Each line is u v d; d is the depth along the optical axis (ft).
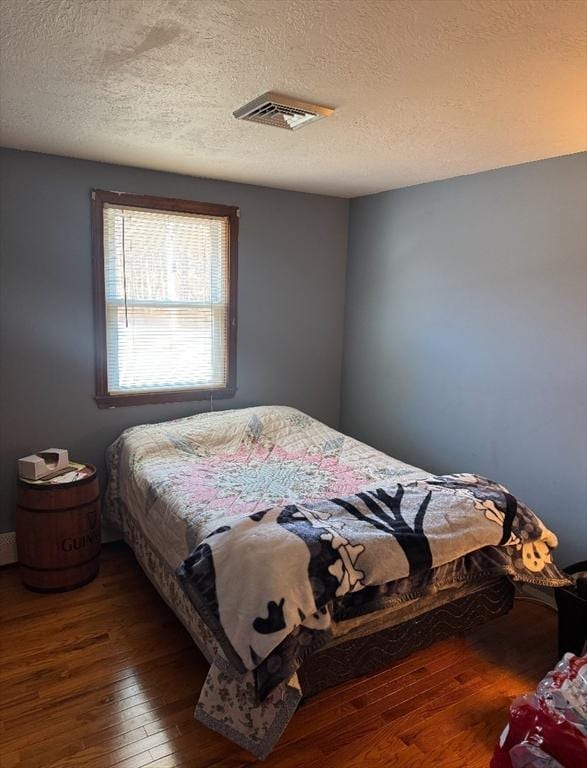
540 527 7.59
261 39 4.84
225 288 11.76
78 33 4.78
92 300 10.19
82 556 9.21
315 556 5.93
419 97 6.20
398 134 7.70
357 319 13.29
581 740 4.88
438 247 10.94
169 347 11.28
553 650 7.95
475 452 10.47
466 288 10.39
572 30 4.57
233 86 5.99
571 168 8.45
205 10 4.34
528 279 9.23
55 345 9.96
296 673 5.62
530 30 4.58
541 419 9.20
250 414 11.48
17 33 4.79
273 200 12.04
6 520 9.86
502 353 9.79
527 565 7.34
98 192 9.92
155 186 10.50
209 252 11.44
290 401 13.17
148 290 10.86
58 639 7.86
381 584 6.18
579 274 8.45
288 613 5.45
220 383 12.09
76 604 8.77
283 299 12.62
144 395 11.02
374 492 7.57
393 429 12.46
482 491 7.83
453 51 5.00
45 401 10.02
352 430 13.73
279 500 8.05
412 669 7.49
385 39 4.79
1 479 9.75
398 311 12.06
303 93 6.14
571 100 6.23
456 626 7.32
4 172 9.11
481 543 6.96
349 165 9.69
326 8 4.27
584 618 7.20
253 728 5.62
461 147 8.30
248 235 11.84
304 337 13.12
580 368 8.54
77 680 7.03
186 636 8.00
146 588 9.30
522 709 5.43
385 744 6.18
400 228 11.82
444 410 11.09
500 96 6.13
